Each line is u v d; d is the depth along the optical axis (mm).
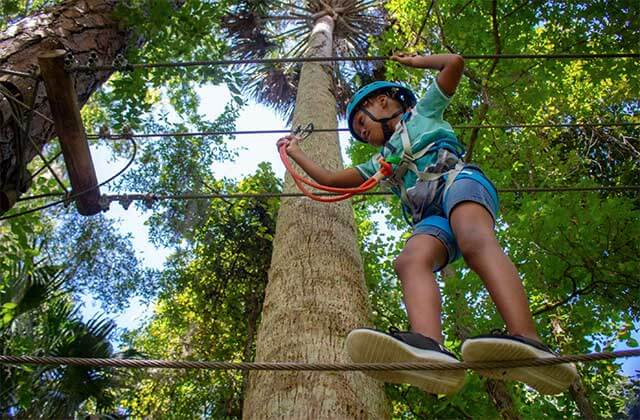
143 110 4887
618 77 5797
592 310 5316
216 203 10156
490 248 1858
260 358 2564
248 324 9680
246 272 10023
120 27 4961
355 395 2252
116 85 4828
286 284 2965
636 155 9562
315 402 2146
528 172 6738
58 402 6039
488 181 2117
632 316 5176
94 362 1452
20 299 6375
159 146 9828
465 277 4832
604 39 5625
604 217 4676
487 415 5117
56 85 2855
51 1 6508
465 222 1940
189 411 9445
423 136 2258
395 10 6781
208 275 10086
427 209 2170
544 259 4895
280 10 11609
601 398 5418
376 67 10484
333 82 6895
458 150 2291
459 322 4953
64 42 4375
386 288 7809
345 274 3059
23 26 4285
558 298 5484
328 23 10109
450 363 1532
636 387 5926
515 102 6391
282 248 3357
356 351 1673
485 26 5750
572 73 7855
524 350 1513
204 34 5227
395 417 6871
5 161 3375
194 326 10031
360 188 2277
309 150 4680
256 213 10188
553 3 5590
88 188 3371
